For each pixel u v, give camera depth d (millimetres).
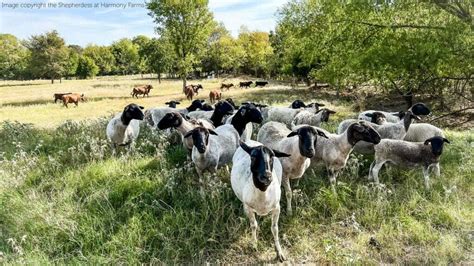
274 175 5664
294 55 35250
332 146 7461
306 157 6785
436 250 5758
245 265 5758
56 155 10094
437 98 21125
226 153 8312
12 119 22953
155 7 40906
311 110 14312
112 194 7375
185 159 9484
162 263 5723
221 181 7566
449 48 13211
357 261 5500
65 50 73688
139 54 85312
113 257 5781
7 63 95062
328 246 5504
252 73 78562
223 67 75750
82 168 8852
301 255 5914
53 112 27125
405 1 14195
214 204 6898
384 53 14477
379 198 6930
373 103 24922
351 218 6570
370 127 7133
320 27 17094
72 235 6227
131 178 8070
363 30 15773
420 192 7531
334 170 7770
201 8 41781
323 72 17422
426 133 9172
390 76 16047
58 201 7258
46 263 5457
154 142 11070
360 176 8531
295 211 6938
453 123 17438
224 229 6473
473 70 15117
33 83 72562
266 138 8086
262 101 27109
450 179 7945
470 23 12688
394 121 10961
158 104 31594
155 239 6230
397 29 15047
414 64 14508
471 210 6852
